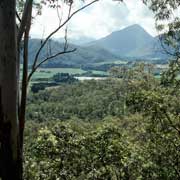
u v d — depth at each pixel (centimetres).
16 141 531
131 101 1334
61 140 1480
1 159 527
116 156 1483
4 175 529
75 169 1473
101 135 1510
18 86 566
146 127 1411
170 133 1367
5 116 518
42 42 748
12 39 514
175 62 1375
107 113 6241
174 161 1379
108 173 1483
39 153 1469
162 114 1336
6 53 511
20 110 604
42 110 7450
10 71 516
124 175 1483
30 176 1451
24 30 622
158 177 1373
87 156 1489
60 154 1471
